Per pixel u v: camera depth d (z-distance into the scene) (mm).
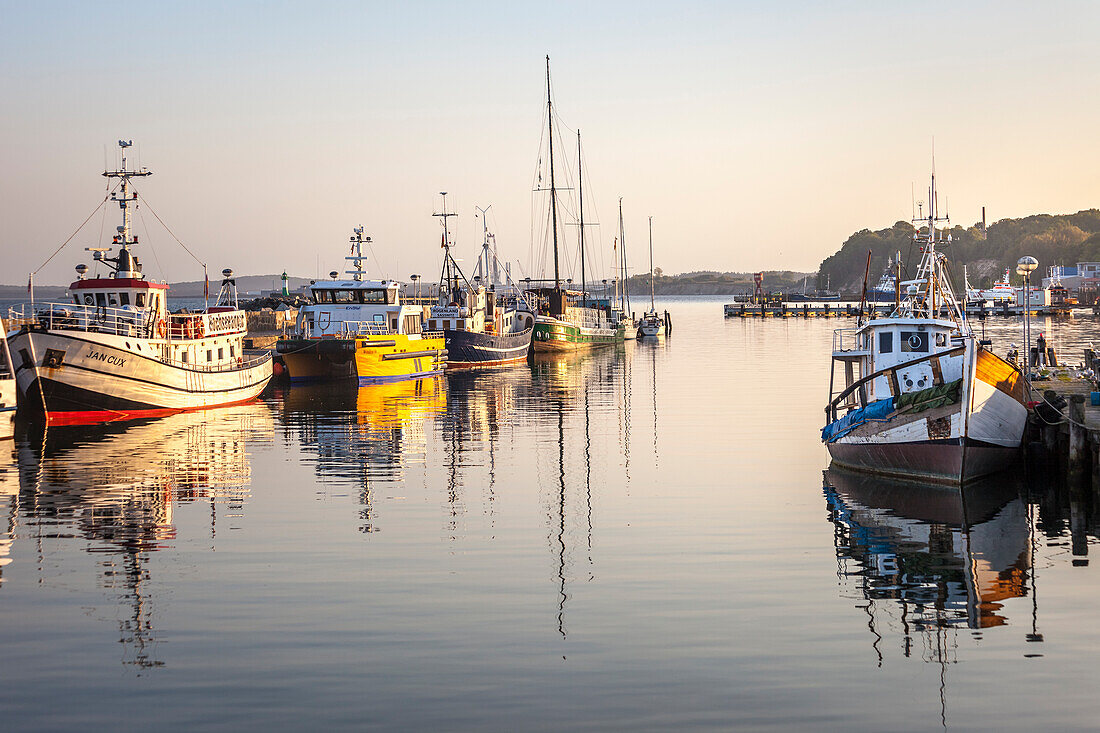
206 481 32812
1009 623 18625
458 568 22188
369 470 34938
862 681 16000
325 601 19891
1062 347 91562
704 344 115625
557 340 99312
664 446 40000
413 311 74625
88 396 46156
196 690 15680
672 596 20141
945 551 23578
